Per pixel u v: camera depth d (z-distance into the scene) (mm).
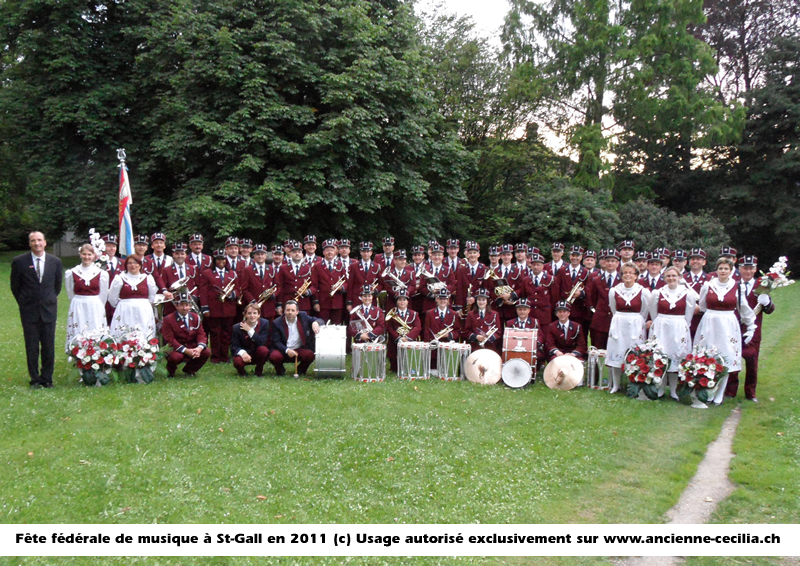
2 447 6488
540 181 28031
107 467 6137
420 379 9883
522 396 9008
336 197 19016
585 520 5477
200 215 18000
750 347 9133
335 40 19953
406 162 22125
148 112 21625
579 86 27250
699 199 34000
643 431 7680
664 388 9305
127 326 9508
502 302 11531
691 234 24547
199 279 11203
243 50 18828
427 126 22188
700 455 7004
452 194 23078
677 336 9234
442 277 11961
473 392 9078
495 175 28016
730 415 8547
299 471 6262
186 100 18844
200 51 18031
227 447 6734
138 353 8953
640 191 32312
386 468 6379
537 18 28078
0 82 25766
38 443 6605
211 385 8930
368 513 5520
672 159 34188
